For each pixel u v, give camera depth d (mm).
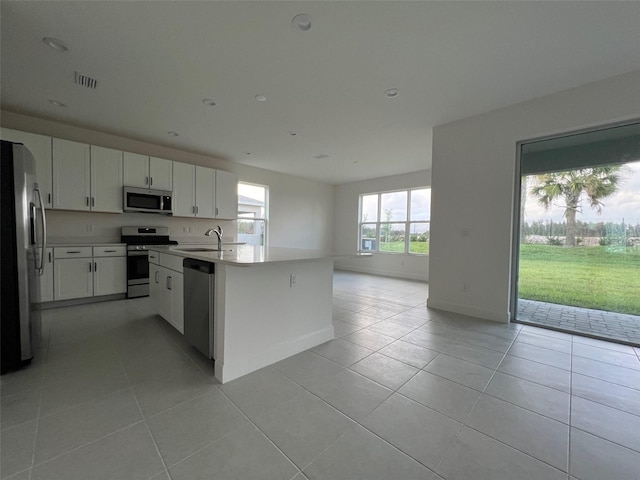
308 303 2461
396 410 1603
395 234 6934
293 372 2029
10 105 3191
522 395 1768
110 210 3949
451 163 3578
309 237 7516
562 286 3047
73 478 1119
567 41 2047
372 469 1195
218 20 1889
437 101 3018
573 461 1248
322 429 1437
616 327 2771
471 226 3426
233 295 1912
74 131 3824
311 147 4695
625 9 1730
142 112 3363
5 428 1396
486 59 2279
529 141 3080
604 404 1682
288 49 2188
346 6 1758
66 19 1879
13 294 1963
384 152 4949
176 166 4629
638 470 1201
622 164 2701
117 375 1945
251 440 1352
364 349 2449
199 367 2080
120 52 2234
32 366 2053
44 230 2314
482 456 1272
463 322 3215
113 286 3898
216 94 2908
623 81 2469
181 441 1335
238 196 6051
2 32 1997
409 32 1982
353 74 2521
